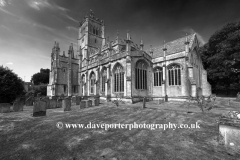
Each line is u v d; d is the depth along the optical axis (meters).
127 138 7.62
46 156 5.66
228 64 34.03
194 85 24.97
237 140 6.11
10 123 10.71
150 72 32.06
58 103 22.16
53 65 50.78
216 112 14.46
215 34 39.88
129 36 28.38
